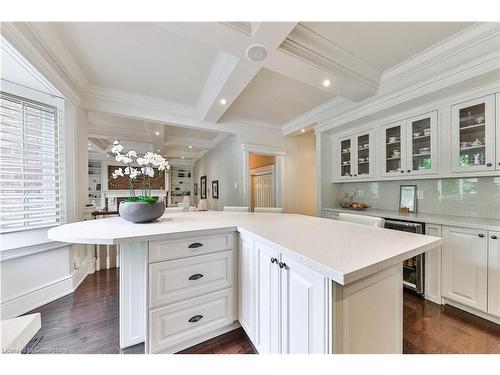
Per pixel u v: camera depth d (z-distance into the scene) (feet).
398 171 8.40
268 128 13.97
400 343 3.32
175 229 4.50
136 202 5.28
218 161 17.90
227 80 7.30
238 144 13.03
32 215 6.77
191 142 18.01
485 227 5.39
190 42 6.15
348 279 2.24
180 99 10.24
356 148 10.23
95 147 20.25
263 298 3.99
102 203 26.94
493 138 5.90
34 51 5.39
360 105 8.86
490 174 5.96
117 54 6.71
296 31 5.54
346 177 10.73
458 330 5.16
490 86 5.95
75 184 7.88
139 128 14.55
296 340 3.11
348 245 3.32
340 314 2.53
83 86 8.39
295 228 4.75
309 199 15.76
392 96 7.63
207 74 7.92
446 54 6.08
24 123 6.57
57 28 5.55
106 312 6.08
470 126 6.42
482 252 5.44
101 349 4.62
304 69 6.56
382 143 9.00
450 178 7.54
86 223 5.31
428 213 8.10
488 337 4.91
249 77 7.10
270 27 4.91
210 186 20.75
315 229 4.63
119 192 27.91
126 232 4.14
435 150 7.17
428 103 7.35
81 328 5.35
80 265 8.17
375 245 3.32
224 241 4.90
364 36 5.79
